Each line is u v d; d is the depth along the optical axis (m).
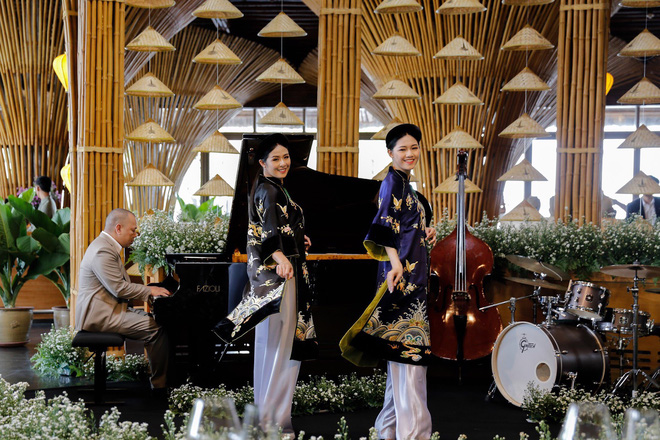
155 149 14.68
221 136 10.87
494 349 5.36
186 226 6.36
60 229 8.33
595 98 6.95
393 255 3.80
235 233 5.25
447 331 5.39
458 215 5.39
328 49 7.11
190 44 14.65
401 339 3.81
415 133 3.91
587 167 6.95
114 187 6.90
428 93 10.27
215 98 8.98
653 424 1.61
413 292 3.84
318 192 5.59
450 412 5.10
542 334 5.07
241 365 6.00
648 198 11.06
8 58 12.70
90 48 6.80
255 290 3.98
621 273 5.33
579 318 5.39
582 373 4.99
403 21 10.04
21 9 12.52
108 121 6.85
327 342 6.01
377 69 10.52
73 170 7.29
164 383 5.45
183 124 14.84
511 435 4.50
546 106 13.03
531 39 7.36
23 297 9.59
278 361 4.01
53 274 8.33
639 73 15.55
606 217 10.99
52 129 13.02
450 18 9.95
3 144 13.00
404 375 3.82
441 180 10.27
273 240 3.93
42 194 9.80
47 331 8.77
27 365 6.67
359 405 5.16
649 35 7.23
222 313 5.34
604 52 6.96
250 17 14.88
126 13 10.36
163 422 4.70
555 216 7.04
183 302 5.32
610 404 4.90
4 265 7.88
